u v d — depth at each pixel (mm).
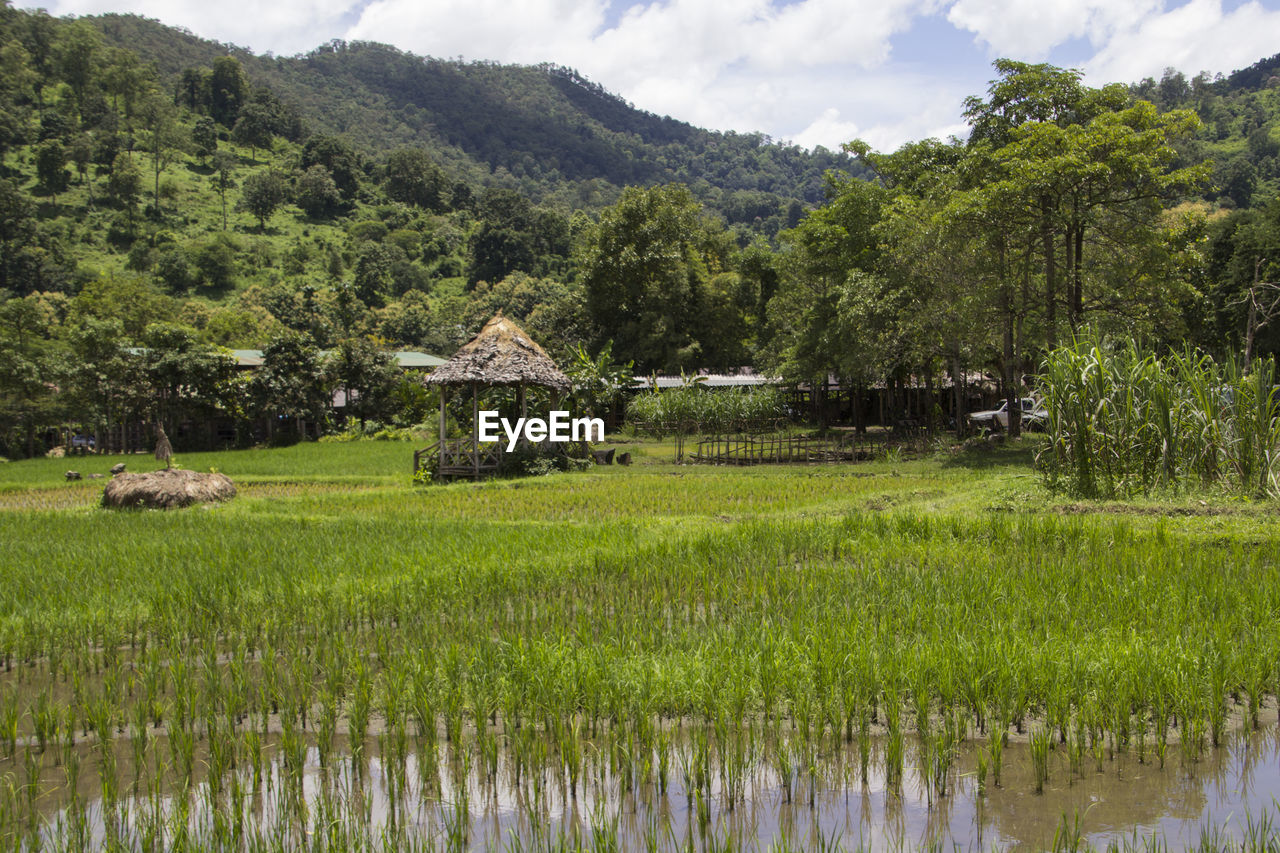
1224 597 7555
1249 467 12695
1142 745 5262
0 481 26172
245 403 43719
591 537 12117
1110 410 13711
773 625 7160
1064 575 8609
